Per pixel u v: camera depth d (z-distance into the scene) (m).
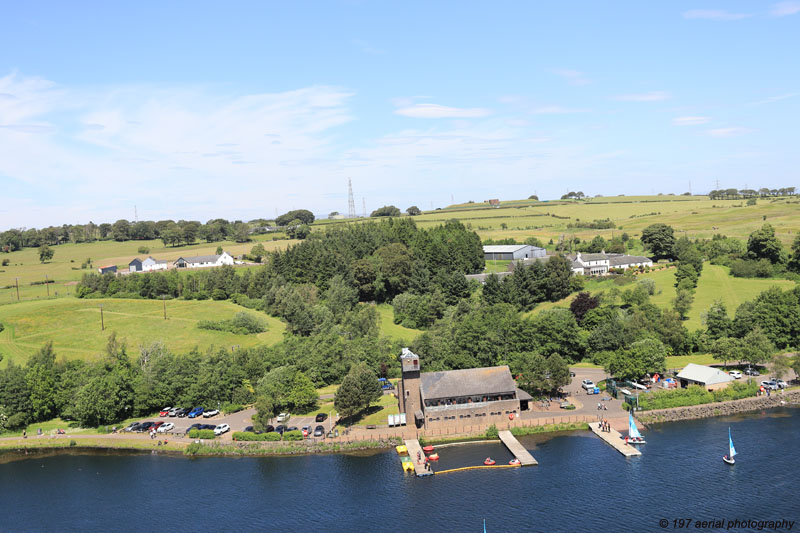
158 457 155.75
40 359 197.25
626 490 125.88
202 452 156.00
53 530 122.19
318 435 159.00
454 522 117.12
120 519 125.25
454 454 148.62
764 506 117.00
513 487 129.75
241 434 159.50
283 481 138.38
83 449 164.50
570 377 178.62
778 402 171.88
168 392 183.38
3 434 175.25
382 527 116.81
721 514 115.00
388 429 162.12
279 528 118.69
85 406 172.38
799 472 129.75
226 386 187.25
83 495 136.75
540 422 162.25
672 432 155.62
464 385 163.00
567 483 130.12
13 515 128.75
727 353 192.88
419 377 165.50
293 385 176.50
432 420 159.50
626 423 161.38
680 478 129.88
